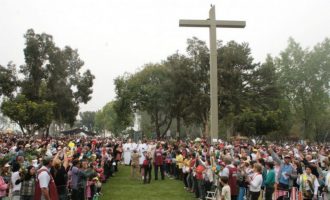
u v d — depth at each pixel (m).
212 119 21.22
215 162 15.90
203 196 16.31
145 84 58.03
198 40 51.66
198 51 51.03
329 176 12.52
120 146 30.62
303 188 12.93
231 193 12.79
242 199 13.59
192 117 55.72
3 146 20.16
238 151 19.28
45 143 22.00
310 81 64.75
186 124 61.16
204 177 16.30
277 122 44.06
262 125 43.53
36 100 58.09
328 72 64.19
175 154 25.28
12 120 56.22
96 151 22.39
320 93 64.31
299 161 14.50
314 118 66.00
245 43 51.53
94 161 16.23
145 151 23.66
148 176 24.47
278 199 13.03
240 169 13.90
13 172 11.73
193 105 50.56
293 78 64.69
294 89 65.81
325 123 77.94
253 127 42.91
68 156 14.09
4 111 51.16
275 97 52.12
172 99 54.81
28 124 51.84
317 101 64.56
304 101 65.38
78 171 12.77
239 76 49.34
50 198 9.47
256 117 43.59
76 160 12.93
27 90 57.78
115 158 28.00
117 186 20.80
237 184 13.00
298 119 66.94
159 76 57.22
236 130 46.62
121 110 58.59
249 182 13.27
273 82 52.47
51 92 59.81
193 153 19.86
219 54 50.38
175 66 51.78
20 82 58.88
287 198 12.97
